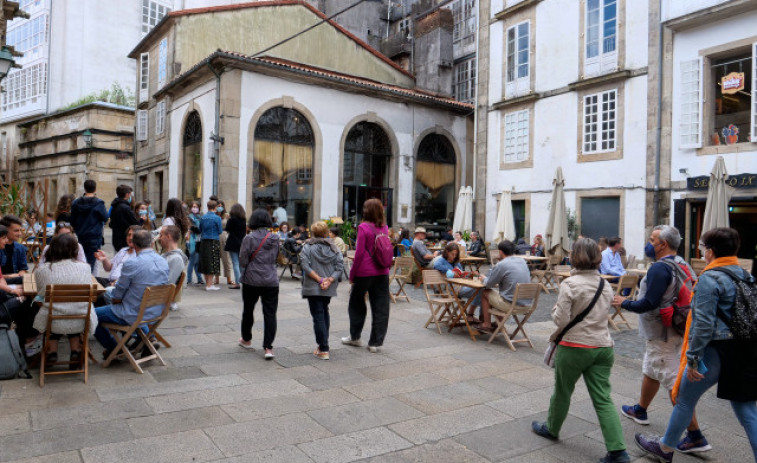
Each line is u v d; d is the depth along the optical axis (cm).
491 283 720
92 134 2883
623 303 398
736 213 1334
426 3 2569
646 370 427
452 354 659
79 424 398
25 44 3441
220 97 1619
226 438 386
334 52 2134
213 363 574
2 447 355
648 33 1445
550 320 909
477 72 1991
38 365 541
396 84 2330
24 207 1075
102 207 797
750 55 1272
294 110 1780
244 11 1970
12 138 3553
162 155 2028
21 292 522
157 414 425
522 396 509
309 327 773
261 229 604
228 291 1058
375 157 2014
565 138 1667
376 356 636
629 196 1485
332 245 619
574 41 1642
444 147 2211
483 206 1953
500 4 1897
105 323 536
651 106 1434
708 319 326
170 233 680
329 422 426
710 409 493
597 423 444
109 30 3356
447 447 389
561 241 1328
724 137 1320
